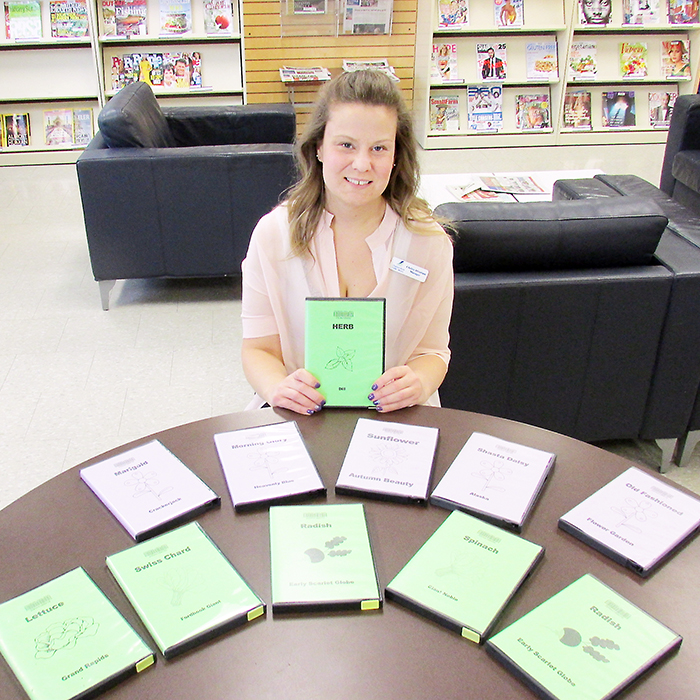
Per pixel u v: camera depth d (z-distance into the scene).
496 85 5.91
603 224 2.05
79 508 1.08
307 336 1.29
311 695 0.80
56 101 5.55
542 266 2.12
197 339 3.24
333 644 0.86
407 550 1.00
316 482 1.11
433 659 0.84
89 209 3.25
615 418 2.31
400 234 1.51
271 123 4.23
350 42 5.61
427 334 1.63
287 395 1.31
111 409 2.73
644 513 1.06
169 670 0.83
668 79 5.99
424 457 1.17
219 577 0.93
